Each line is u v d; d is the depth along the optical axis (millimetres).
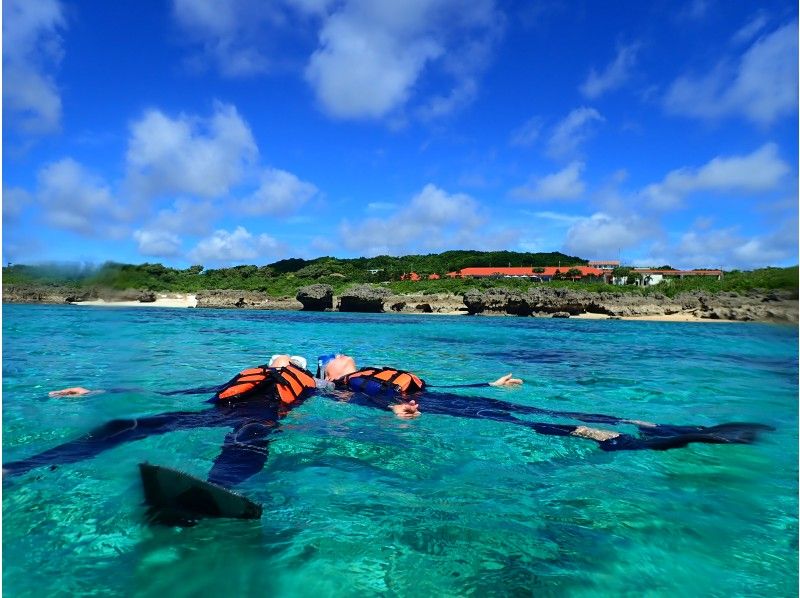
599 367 11180
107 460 4008
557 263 111812
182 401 6062
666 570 2590
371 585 2389
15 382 7387
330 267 83000
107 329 13430
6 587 2318
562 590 2379
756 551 2809
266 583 2395
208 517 3018
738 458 4520
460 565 2588
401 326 27172
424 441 4738
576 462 4297
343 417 5480
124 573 2471
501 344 17078
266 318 32188
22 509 3135
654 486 3775
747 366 11609
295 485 3611
